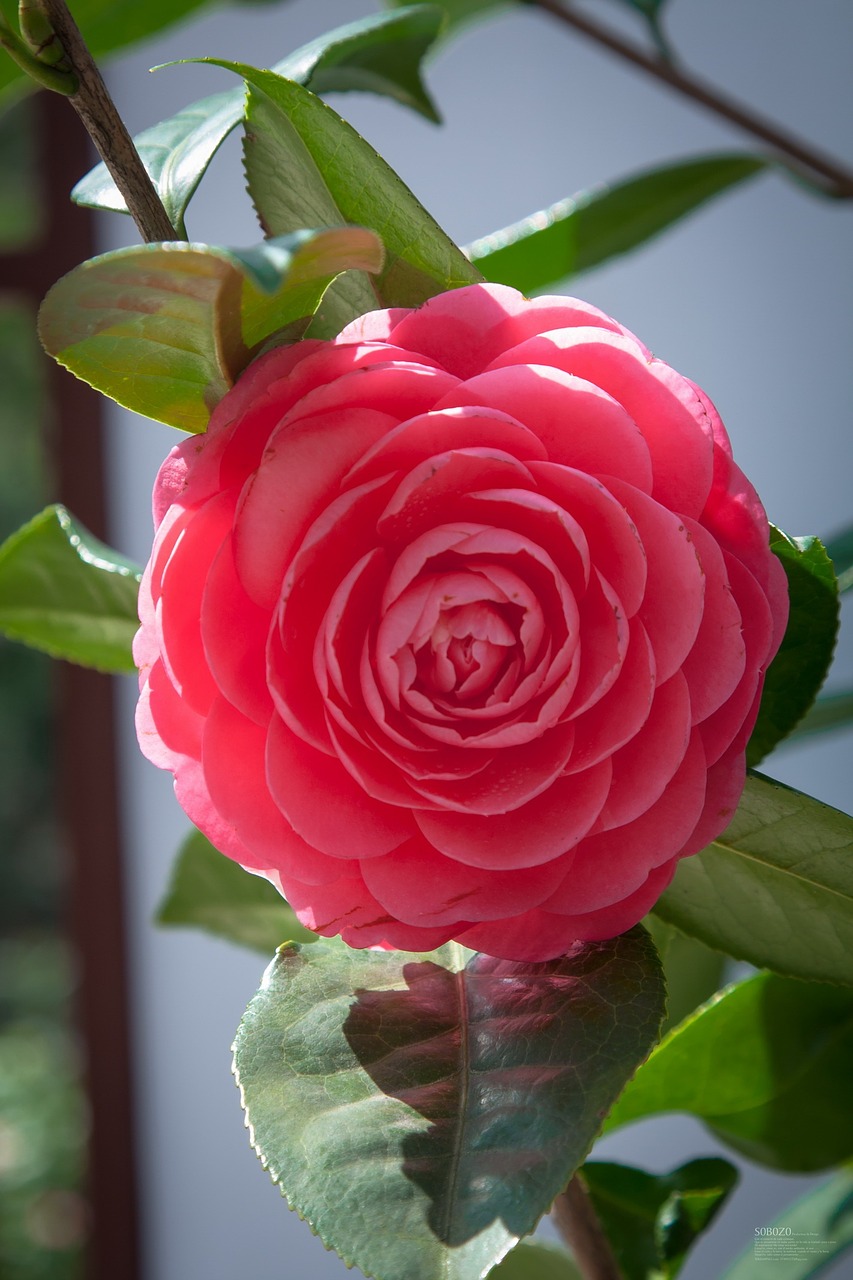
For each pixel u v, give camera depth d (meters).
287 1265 1.55
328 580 0.36
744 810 0.41
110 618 0.50
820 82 1.26
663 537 0.36
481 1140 0.37
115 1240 1.54
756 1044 0.48
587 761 0.36
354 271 0.39
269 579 0.36
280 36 1.39
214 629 0.36
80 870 1.52
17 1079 2.14
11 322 2.08
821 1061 0.48
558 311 0.37
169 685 0.37
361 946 0.38
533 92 1.35
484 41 1.36
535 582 0.37
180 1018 1.55
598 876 0.37
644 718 0.36
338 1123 0.37
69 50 0.38
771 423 1.33
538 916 0.38
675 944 0.54
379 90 0.54
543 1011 0.38
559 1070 0.37
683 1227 0.48
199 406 0.39
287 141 0.39
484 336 0.37
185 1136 1.56
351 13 1.37
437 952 0.40
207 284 0.36
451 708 0.36
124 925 1.54
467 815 0.37
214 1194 1.56
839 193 0.69
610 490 0.36
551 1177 0.36
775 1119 0.50
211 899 0.55
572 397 0.36
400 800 0.36
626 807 0.37
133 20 0.64
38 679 2.18
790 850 0.41
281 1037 0.39
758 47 1.28
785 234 1.31
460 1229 0.35
